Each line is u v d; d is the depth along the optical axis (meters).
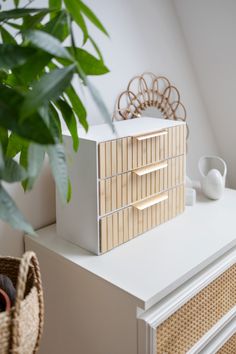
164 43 1.80
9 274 1.00
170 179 1.52
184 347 1.25
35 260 0.86
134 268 1.21
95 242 1.29
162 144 1.45
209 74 1.93
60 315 1.34
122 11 1.59
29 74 0.63
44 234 1.43
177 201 1.58
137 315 1.10
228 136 2.11
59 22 0.70
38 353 1.46
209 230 1.46
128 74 1.66
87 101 1.52
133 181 1.36
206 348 1.35
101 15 1.51
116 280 1.15
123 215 1.35
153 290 1.10
